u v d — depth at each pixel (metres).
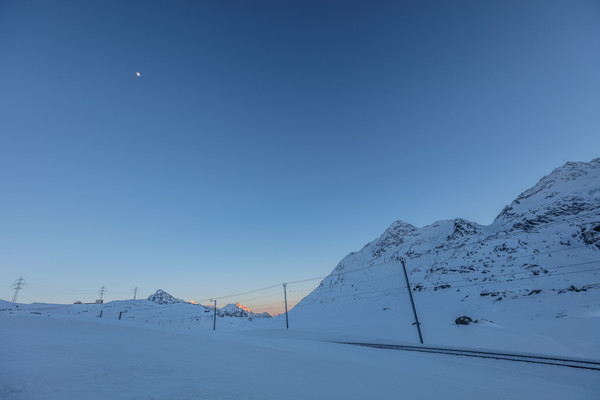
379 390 11.12
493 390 12.78
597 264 92.31
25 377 8.15
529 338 45.50
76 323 29.98
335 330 77.75
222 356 16.47
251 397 8.23
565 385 15.48
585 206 149.25
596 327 44.84
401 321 85.06
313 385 10.95
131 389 8.00
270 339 34.41
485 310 77.75
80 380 8.47
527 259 117.56
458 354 25.61
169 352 16.25
